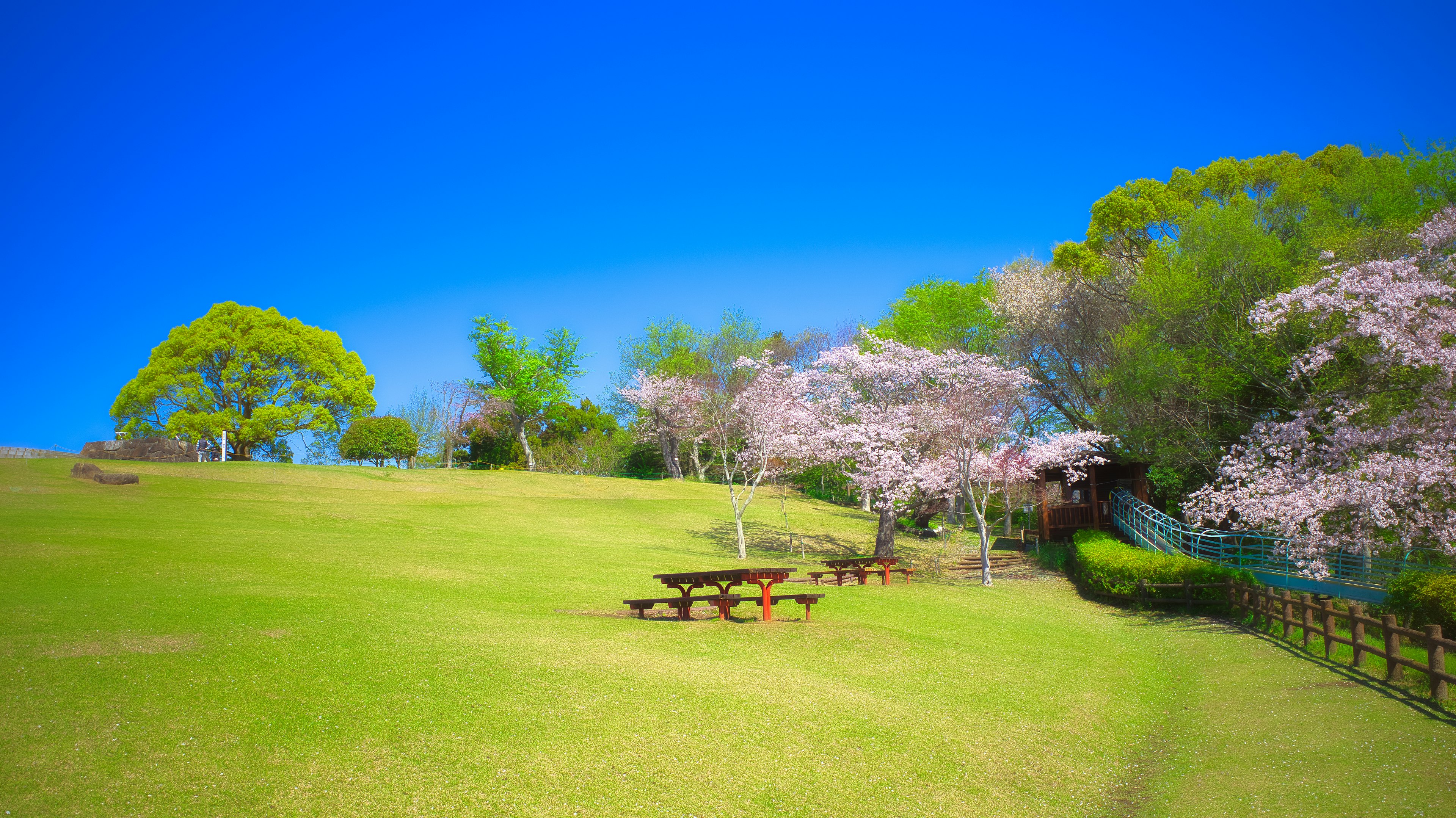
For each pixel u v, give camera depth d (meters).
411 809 5.64
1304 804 6.40
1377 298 16.02
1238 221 23.41
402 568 16.36
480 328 55.06
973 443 23.88
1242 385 22.75
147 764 5.85
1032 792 7.14
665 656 10.33
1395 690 9.54
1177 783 7.41
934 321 46.28
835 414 29.30
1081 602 20.44
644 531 30.38
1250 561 20.62
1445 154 22.05
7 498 21.78
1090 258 32.66
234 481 31.27
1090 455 29.02
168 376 45.41
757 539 31.28
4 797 5.15
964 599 18.72
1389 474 15.12
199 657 8.33
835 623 13.28
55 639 8.51
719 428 40.03
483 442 59.12
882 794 6.71
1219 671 11.97
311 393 49.03
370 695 7.71
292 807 5.48
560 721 7.52
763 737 7.66
